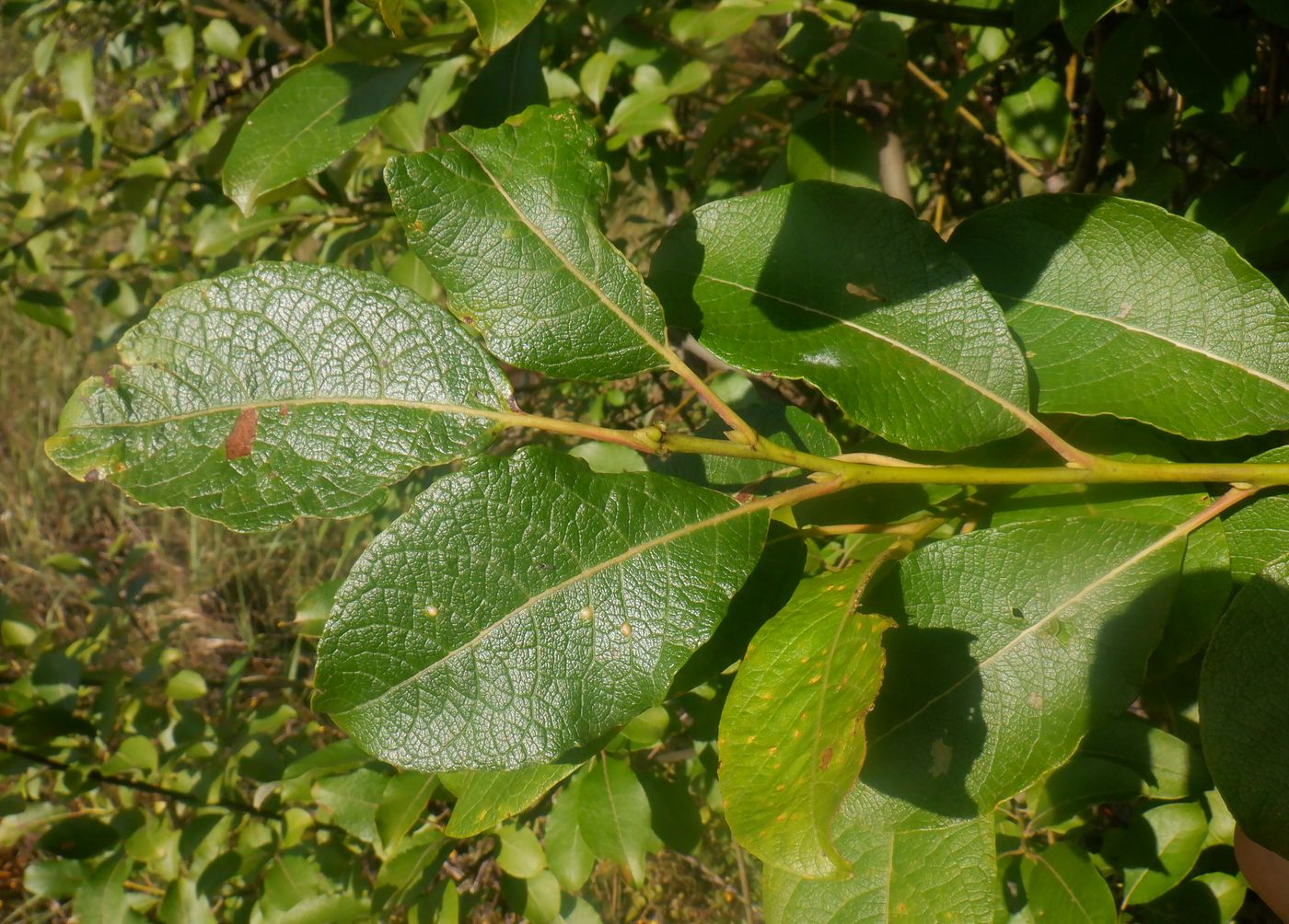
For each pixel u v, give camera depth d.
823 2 0.45
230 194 0.28
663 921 0.78
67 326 0.69
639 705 0.23
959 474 0.24
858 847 0.27
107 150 0.71
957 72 0.53
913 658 0.25
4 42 1.34
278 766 0.57
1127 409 0.26
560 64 0.48
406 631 0.23
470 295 0.25
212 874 0.54
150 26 0.72
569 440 0.70
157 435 0.23
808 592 0.24
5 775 0.56
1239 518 0.26
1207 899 0.39
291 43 0.61
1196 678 0.30
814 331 0.26
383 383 0.24
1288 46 0.39
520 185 0.25
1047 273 0.27
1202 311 0.26
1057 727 0.24
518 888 0.49
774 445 0.24
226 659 1.10
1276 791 0.23
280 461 0.23
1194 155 0.51
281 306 0.24
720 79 0.50
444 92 0.41
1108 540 0.25
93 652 0.70
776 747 0.22
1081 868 0.36
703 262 0.27
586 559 0.23
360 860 0.57
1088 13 0.29
